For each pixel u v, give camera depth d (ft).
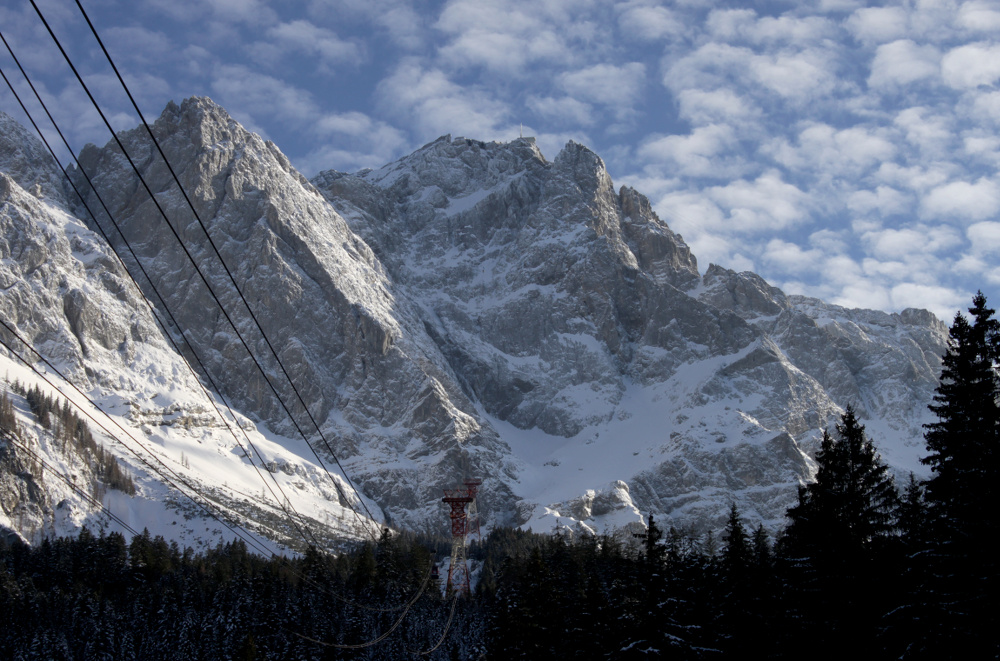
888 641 240.73
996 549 222.48
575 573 453.58
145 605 596.29
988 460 225.56
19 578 627.05
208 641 542.98
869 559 256.52
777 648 278.26
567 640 369.50
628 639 307.99
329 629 552.82
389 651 562.25
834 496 266.77
